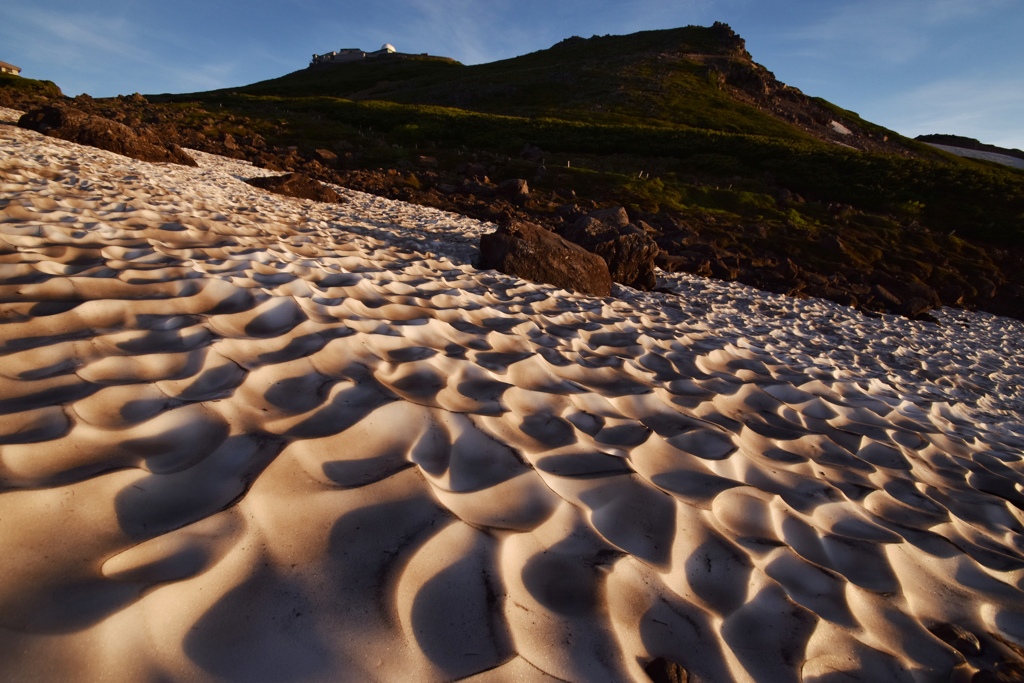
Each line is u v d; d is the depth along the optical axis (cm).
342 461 206
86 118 1332
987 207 1983
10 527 140
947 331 1074
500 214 1481
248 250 494
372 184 1727
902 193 2128
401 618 144
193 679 119
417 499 188
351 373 288
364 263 591
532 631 151
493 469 223
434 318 441
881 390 564
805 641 173
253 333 321
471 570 165
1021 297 1404
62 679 111
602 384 386
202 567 144
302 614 139
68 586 129
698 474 263
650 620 168
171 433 205
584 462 246
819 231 1622
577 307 645
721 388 438
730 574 196
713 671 155
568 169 2214
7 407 198
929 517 279
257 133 2659
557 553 185
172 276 376
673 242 1386
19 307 281
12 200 492
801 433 367
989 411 598
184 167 1350
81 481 162
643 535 205
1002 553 262
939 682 172
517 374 353
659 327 643
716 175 2483
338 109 3469
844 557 226
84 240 425
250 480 178
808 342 775
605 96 4222
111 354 253
